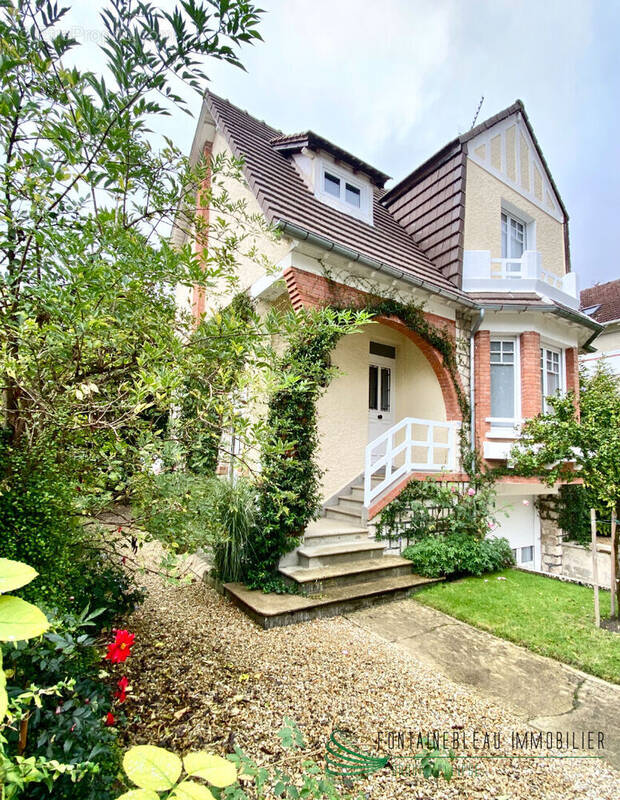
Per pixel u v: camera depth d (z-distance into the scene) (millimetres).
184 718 2713
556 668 3594
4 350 1950
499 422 8078
